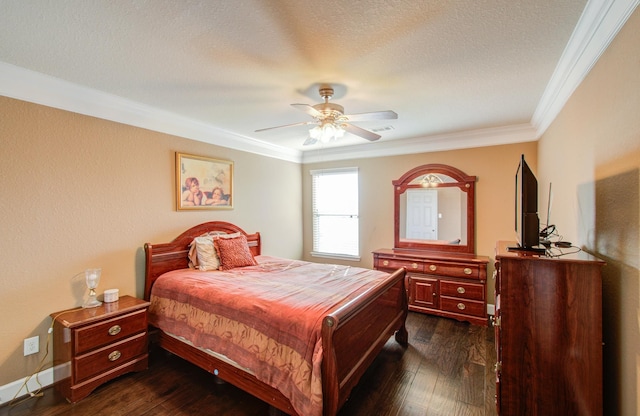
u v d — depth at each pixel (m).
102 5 1.44
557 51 1.89
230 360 2.12
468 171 3.97
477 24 1.61
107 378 2.33
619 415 1.46
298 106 2.25
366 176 4.77
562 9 1.48
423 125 3.58
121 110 2.83
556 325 1.60
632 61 1.28
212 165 3.74
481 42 1.79
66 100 2.46
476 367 2.58
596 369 1.53
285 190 5.00
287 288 2.48
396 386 2.31
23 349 2.24
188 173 3.46
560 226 2.51
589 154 1.81
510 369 1.70
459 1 1.42
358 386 2.31
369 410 2.04
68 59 2.00
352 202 4.91
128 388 2.32
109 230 2.78
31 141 2.29
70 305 2.50
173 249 3.23
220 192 3.85
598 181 1.67
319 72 2.18
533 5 1.46
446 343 3.04
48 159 2.38
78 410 2.07
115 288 2.81
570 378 1.58
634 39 1.26
